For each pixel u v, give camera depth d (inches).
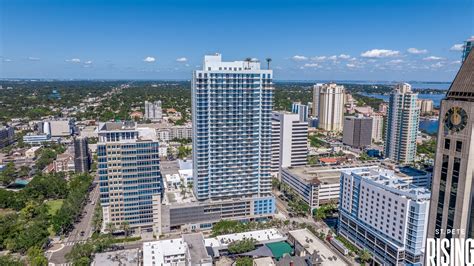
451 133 3378.4
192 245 6830.7
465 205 3312.0
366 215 7618.1
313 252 6579.7
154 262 6658.5
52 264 7367.1
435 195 3614.7
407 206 6461.6
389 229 6939.0
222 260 7534.5
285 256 6919.3
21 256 7672.2
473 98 3225.9
